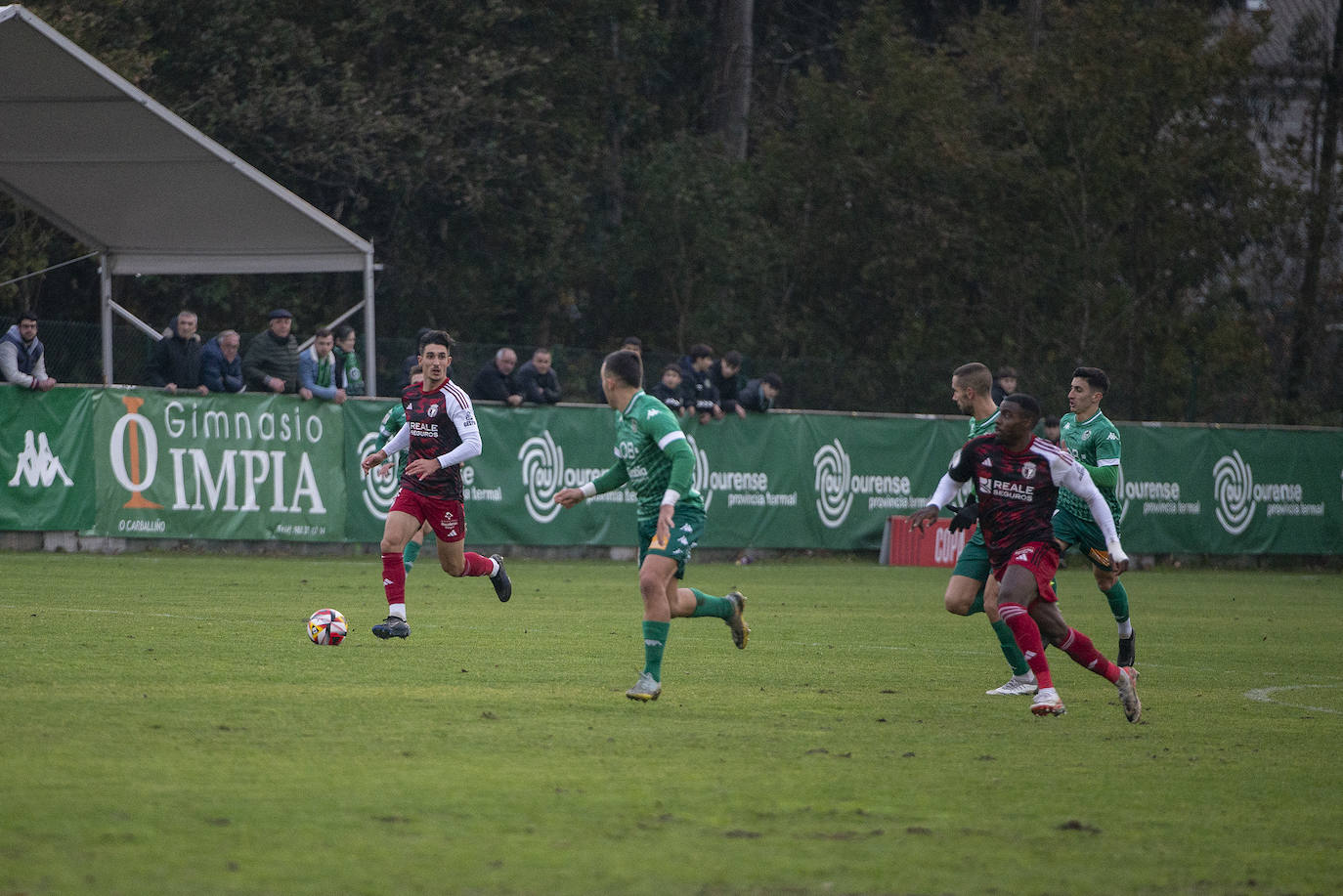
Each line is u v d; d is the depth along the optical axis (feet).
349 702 64.23
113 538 152.15
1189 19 275.39
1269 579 197.77
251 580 129.59
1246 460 215.92
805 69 354.74
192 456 156.04
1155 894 39.19
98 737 54.03
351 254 179.01
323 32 260.42
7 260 216.54
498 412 173.17
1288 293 286.05
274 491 160.86
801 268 299.58
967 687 78.84
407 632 86.38
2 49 144.05
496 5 259.19
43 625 88.99
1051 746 60.59
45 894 35.70
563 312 288.10
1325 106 291.99
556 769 51.60
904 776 52.80
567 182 270.26
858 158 293.64
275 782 47.98
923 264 292.81
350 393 172.86
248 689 66.69
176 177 166.50
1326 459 222.48
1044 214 286.66
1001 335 286.66
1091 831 45.75
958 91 292.81
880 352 298.15
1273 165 285.84
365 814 44.29
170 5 241.96
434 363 87.76
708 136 301.63
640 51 296.30
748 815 45.96
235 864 38.68
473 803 46.03
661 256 283.38
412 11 256.73
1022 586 66.33
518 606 118.73
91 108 154.51
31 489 147.84
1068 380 236.84
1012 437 66.80
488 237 274.98
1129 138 275.59
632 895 37.17
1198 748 61.36
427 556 173.88
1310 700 79.00
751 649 94.32
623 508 182.50
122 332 188.55
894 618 121.19
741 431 187.62
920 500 201.77
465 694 68.08
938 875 40.11
